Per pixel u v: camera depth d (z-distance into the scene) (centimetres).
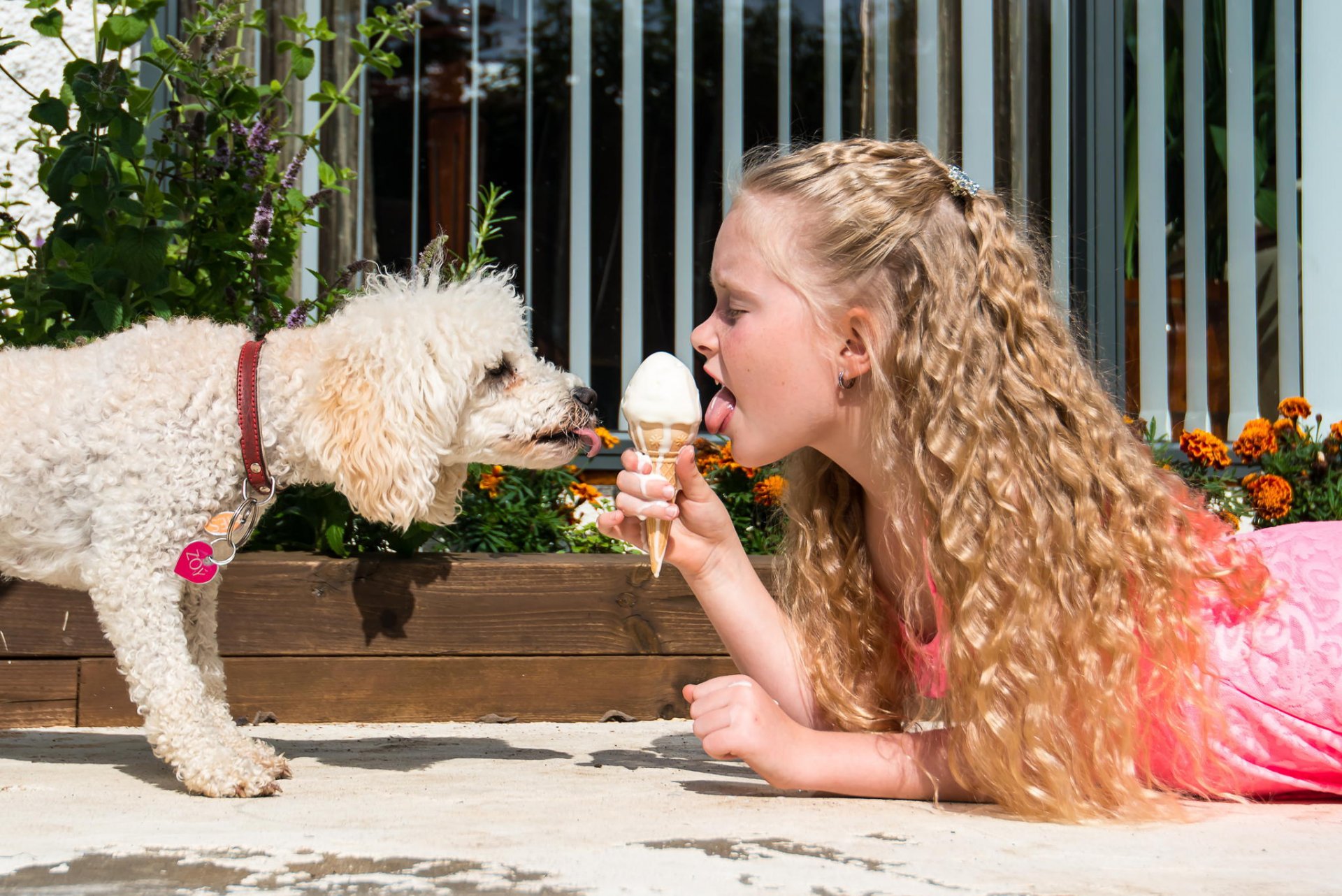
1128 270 517
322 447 248
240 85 376
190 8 444
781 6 507
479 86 497
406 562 329
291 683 322
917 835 182
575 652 332
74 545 237
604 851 173
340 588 324
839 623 236
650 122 506
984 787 203
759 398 215
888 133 506
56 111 344
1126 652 197
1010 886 153
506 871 161
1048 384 210
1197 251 518
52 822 196
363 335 251
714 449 443
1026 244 226
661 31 505
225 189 364
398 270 490
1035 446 206
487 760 268
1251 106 516
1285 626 200
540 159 502
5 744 288
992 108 502
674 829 188
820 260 210
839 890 152
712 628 336
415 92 491
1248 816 198
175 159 369
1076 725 198
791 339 211
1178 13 519
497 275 301
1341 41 500
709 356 226
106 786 234
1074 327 446
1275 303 515
